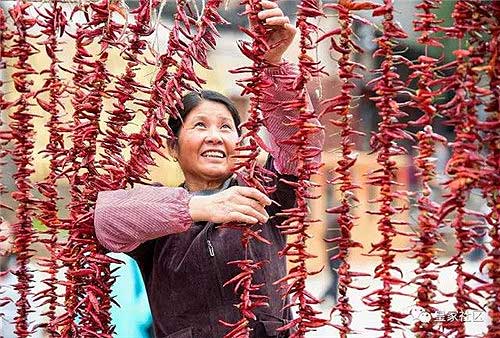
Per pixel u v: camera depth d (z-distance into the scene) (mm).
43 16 3092
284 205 3193
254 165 2693
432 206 2436
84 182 3010
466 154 2357
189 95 3418
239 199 2680
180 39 2857
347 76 2549
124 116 2984
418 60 2463
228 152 3379
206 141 3338
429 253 2447
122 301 4422
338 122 2578
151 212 2768
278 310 3197
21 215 3139
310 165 2605
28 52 3119
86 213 2926
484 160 2373
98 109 2996
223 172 3357
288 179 3123
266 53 2771
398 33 2494
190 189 3498
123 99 2959
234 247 3229
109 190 2945
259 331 3158
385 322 2508
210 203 2734
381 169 2525
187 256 3262
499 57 2344
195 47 2811
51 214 3096
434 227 2438
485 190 2361
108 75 3004
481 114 2697
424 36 2443
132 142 2934
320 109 2762
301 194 2602
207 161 3352
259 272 3195
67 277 2953
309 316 2576
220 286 3229
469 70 2373
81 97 3014
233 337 2617
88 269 2910
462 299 2396
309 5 2584
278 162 3066
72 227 2939
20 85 3123
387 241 2510
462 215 2385
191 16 2926
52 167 3121
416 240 2467
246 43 2684
